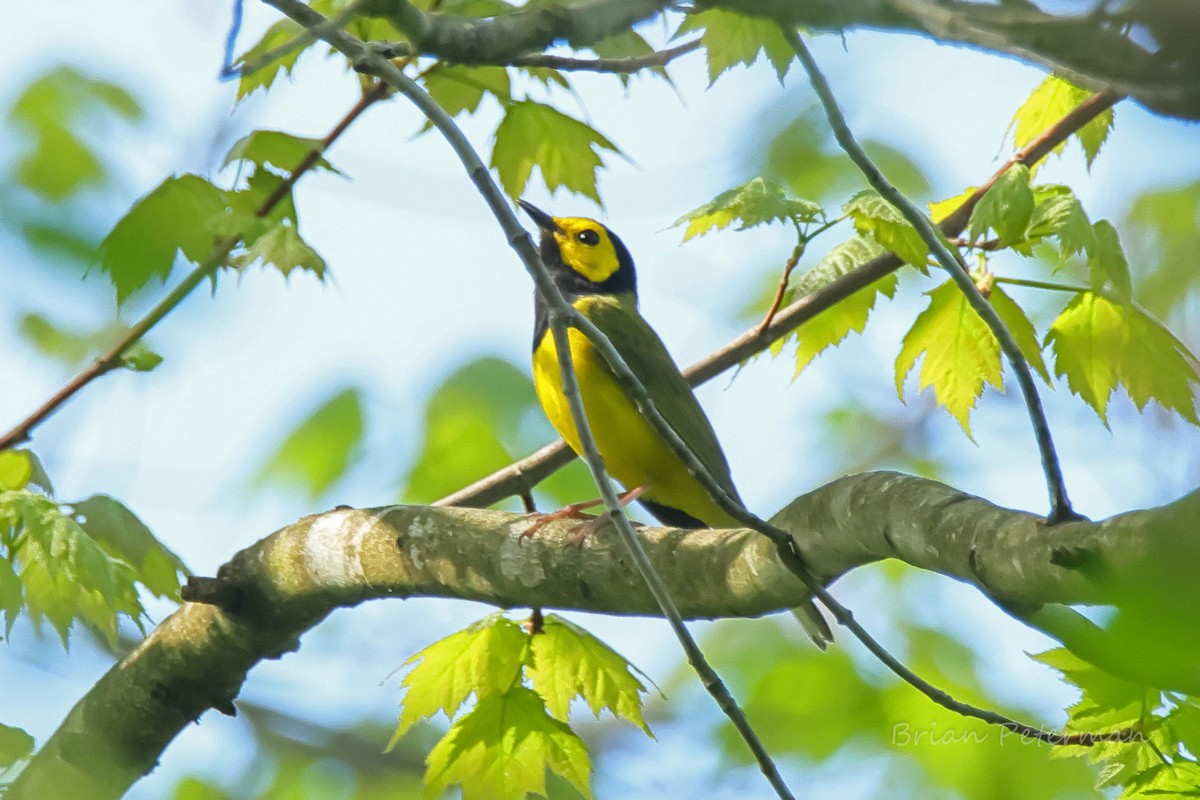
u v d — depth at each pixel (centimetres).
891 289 1271
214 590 1075
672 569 879
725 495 764
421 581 1002
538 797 1655
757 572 824
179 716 1144
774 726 1794
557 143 1112
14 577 988
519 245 753
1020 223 939
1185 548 469
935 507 678
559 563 934
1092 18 500
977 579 635
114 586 1012
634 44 1038
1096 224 978
